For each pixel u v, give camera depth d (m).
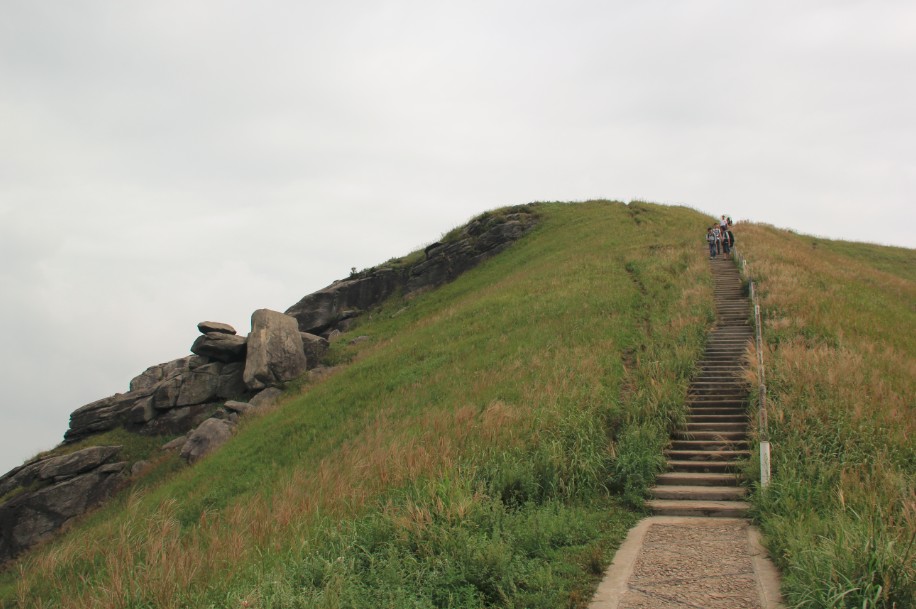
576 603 7.79
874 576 7.00
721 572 8.77
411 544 9.16
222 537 10.48
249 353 35.00
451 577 8.11
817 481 11.93
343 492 11.48
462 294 45.66
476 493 10.88
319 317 56.72
